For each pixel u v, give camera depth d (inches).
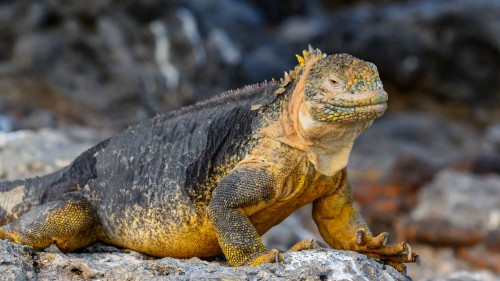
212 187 644.7
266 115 632.4
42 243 666.8
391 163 2005.4
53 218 665.6
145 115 1939.0
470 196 1496.1
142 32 2036.2
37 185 720.3
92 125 1879.9
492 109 2511.1
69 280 597.9
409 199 1658.5
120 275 587.2
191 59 2063.2
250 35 2358.5
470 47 2519.7
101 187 690.8
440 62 2536.9
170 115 693.9
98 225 691.4
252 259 597.3
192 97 2021.4
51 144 1015.0
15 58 1988.2
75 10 2007.9
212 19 2250.2
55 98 1926.7
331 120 587.2
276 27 2662.4
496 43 2480.3
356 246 626.2
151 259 685.9
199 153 652.7
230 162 637.9
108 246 701.3
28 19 2001.7
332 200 660.1
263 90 652.7
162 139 679.1
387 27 2578.7
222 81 2121.1
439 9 2598.4
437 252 1435.8
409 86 2564.0
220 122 654.5
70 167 714.8
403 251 607.5
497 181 1544.0
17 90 1918.1
